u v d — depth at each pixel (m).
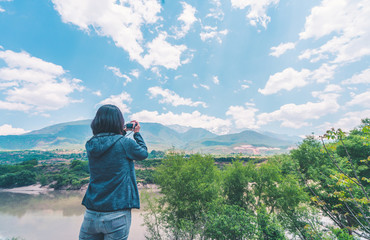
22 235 36.88
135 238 29.98
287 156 18.89
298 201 13.78
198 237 14.77
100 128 1.39
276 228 11.34
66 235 37.00
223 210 14.14
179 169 19.95
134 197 1.37
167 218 17.17
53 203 65.62
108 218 1.19
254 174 18.55
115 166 1.27
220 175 22.27
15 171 115.19
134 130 1.60
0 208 59.78
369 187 9.91
